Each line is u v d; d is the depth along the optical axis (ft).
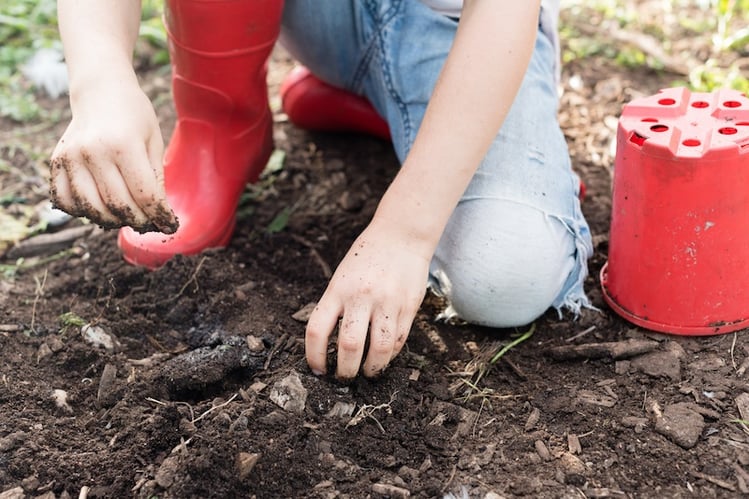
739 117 4.20
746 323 4.36
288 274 4.78
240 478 3.88
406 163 4.05
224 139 4.79
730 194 4.12
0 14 6.65
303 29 4.98
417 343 4.45
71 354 4.35
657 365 4.29
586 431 4.10
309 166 5.44
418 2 4.74
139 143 3.83
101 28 4.04
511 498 3.88
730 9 6.04
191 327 4.50
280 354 4.34
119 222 3.89
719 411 4.12
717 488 3.89
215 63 4.56
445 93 4.02
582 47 6.17
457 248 4.31
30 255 4.95
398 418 4.12
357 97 5.42
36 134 5.75
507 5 4.01
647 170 4.15
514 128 4.44
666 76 5.93
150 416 4.09
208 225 4.72
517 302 4.34
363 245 4.02
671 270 4.27
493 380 4.32
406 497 3.88
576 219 4.49
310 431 4.04
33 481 3.93
